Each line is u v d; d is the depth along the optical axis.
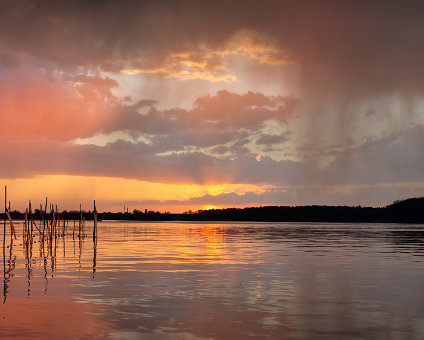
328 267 44.28
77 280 35.72
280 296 28.80
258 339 19.45
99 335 19.95
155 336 19.81
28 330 20.77
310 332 20.50
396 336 19.95
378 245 78.88
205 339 19.42
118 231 156.62
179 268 43.59
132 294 29.42
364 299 27.84
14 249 72.69
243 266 45.19
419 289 31.41
